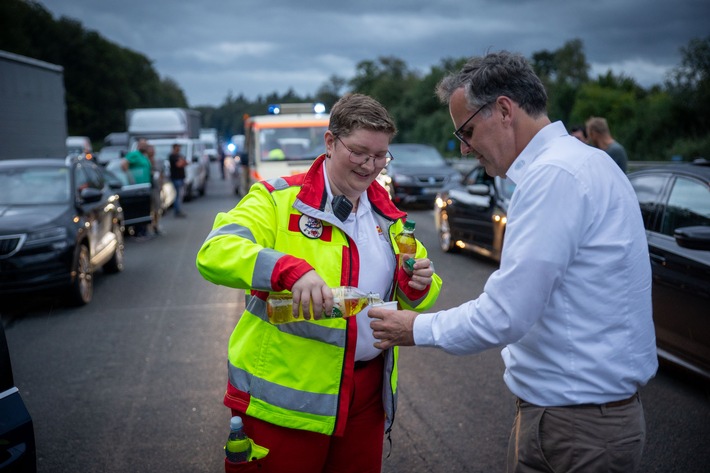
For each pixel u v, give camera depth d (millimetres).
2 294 6398
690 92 23125
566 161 1672
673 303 4355
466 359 5070
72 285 6688
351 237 1947
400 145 16219
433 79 51219
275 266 1750
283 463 1952
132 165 11891
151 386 4551
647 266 1754
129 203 11258
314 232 1932
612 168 1735
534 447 1807
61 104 16469
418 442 3643
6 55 12992
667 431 3738
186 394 4395
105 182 9227
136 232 12000
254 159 12008
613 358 1694
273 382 1908
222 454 3545
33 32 62594
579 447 1736
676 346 4367
